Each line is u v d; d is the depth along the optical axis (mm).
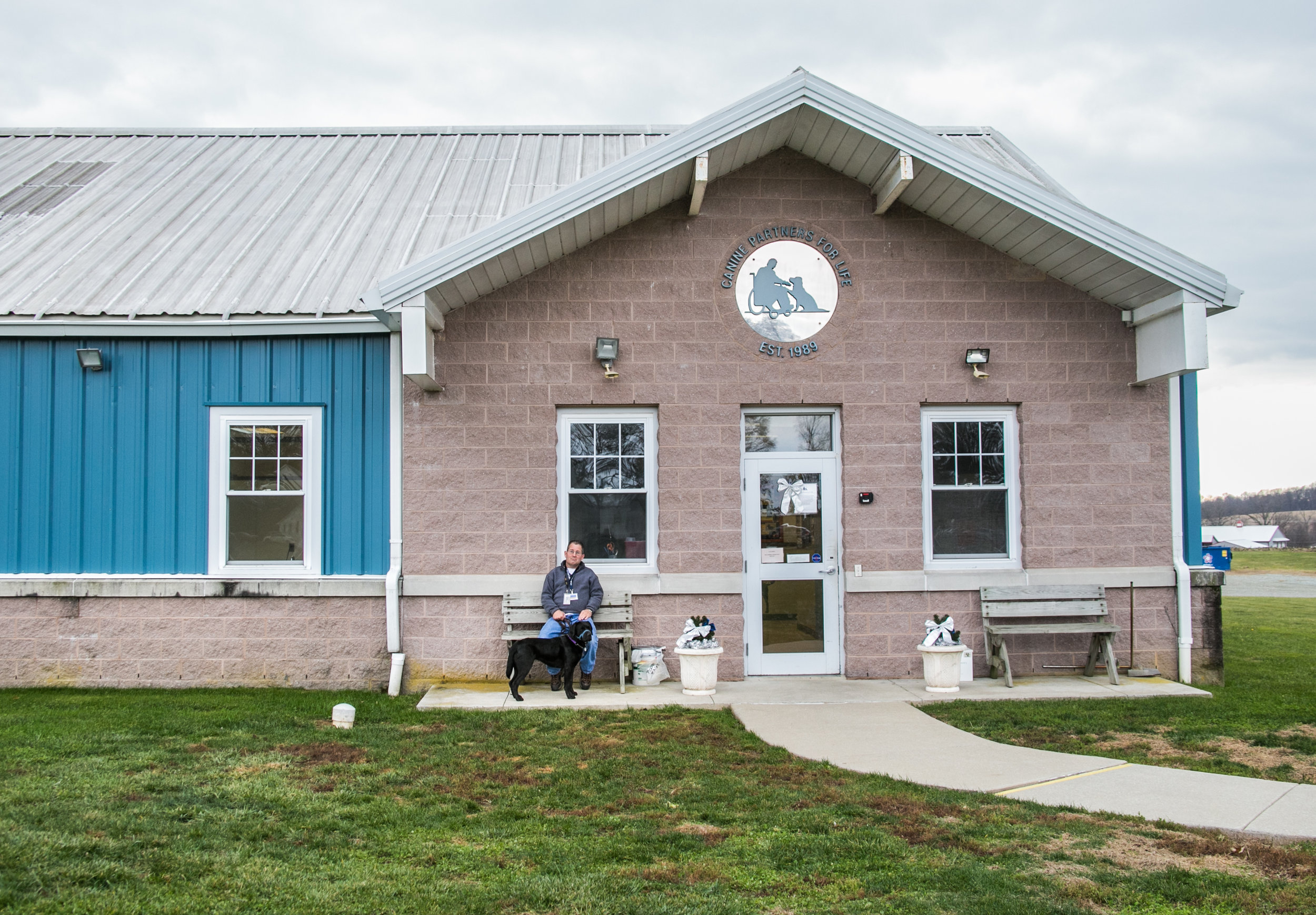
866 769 7238
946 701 9562
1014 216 10055
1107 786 6773
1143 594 10789
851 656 10672
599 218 10180
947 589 10680
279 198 13008
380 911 4672
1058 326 10891
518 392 10578
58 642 10469
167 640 10461
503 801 6477
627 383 10648
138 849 5363
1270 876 5219
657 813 6219
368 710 9273
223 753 7527
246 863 5242
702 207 10805
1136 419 10883
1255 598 23859
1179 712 9117
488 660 10422
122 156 14672
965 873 5164
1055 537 10781
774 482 10930
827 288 10844
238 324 10375
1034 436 10836
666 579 10547
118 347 10656
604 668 10617
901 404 10789
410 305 9367
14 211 12797
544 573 10469
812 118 10102
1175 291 9938
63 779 6645
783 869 5281
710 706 9391
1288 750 7844
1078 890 4949
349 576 10492
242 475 10672
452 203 12742
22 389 10609
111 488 10602
